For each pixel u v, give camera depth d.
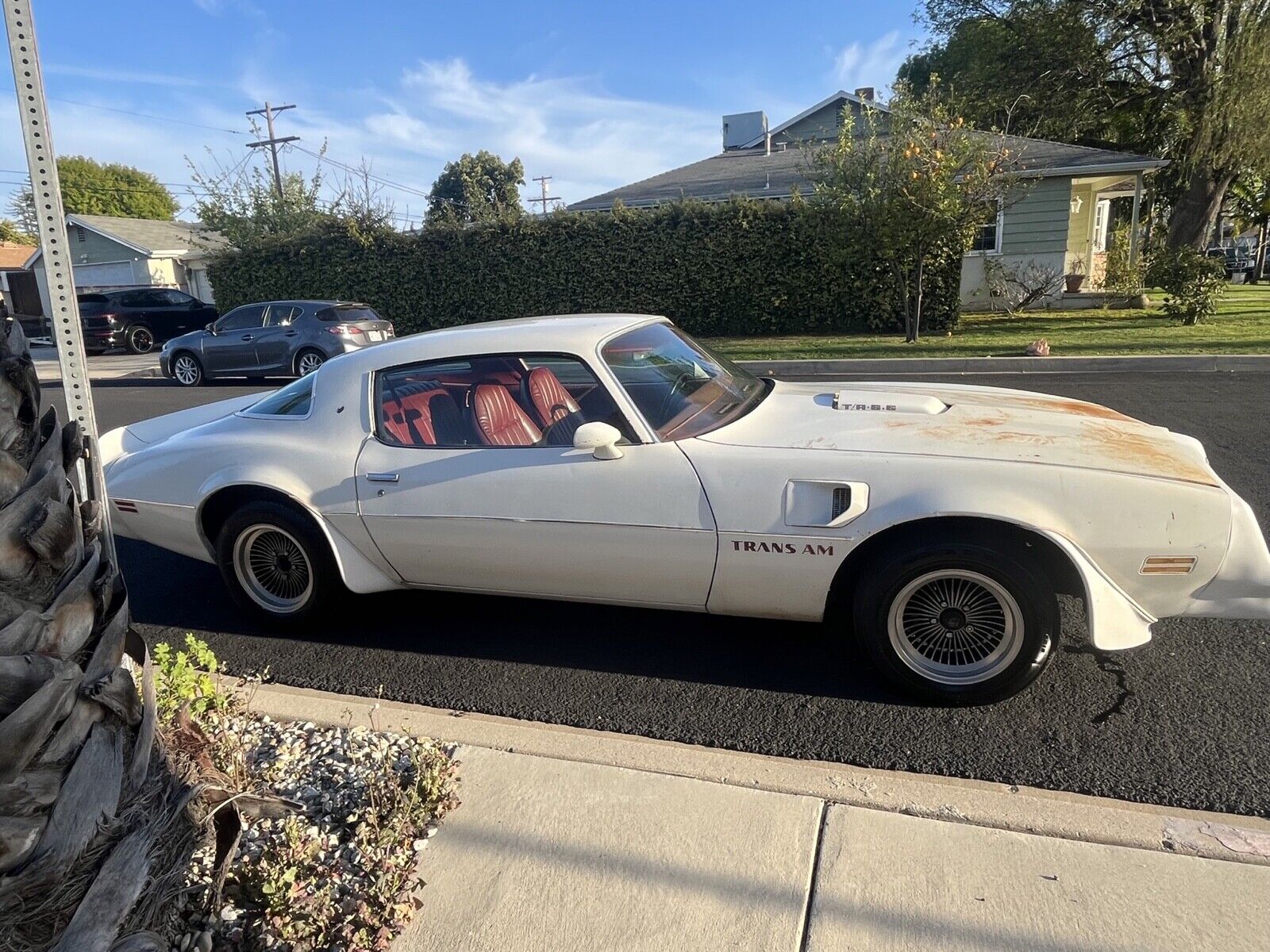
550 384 3.57
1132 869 2.24
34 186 2.17
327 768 2.83
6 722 1.33
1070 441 3.20
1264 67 17.17
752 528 3.17
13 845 1.39
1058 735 2.95
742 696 3.33
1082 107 21.33
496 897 2.25
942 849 2.34
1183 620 3.79
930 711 3.15
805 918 2.13
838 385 4.37
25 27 2.12
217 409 4.70
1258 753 2.79
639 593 3.48
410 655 3.84
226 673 3.75
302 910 2.12
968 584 3.05
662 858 2.36
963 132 13.32
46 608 1.46
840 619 3.86
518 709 3.31
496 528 3.51
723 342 16.42
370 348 4.02
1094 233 22.02
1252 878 2.19
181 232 33.50
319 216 21.94
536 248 18.70
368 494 3.70
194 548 4.20
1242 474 5.83
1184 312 14.65
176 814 1.70
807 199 15.43
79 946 1.49
